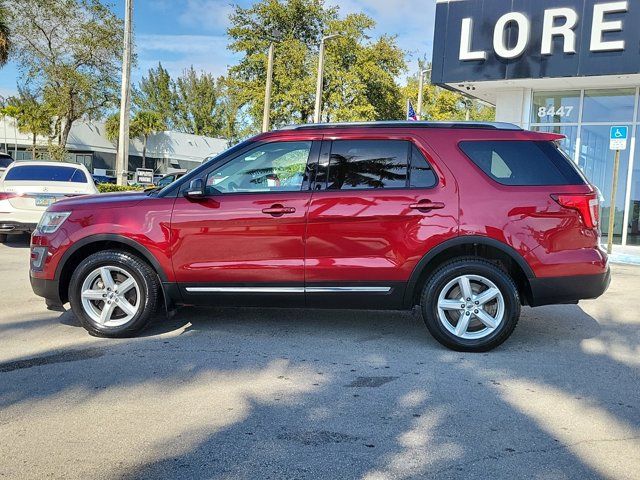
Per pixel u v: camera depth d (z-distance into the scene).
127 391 4.04
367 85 35.94
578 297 4.92
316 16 37.88
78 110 35.53
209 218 5.07
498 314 4.96
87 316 5.30
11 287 7.65
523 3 13.89
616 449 3.25
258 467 3.00
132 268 5.19
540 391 4.12
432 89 44.06
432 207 4.90
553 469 3.01
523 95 15.52
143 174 18.48
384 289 5.00
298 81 33.97
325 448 3.21
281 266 5.03
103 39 32.91
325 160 5.12
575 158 15.34
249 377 4.35
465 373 4.48
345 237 4.98
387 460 3.08
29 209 10.91
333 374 4.43
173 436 3.36
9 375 4.35
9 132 44.88
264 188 5.17
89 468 2.98
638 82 13.90
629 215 14.73
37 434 3.37
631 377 4.44
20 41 32.44
